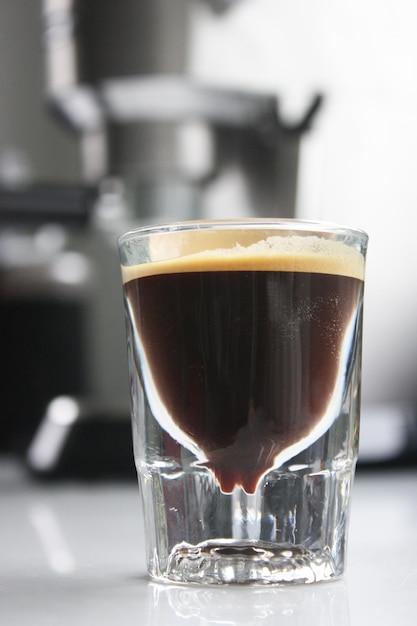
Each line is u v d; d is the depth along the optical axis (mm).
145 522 252
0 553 293
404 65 540
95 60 514
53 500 419
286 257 238
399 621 209
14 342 569
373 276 552
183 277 240
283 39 523
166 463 243
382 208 563
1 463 545
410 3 539
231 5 513
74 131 565
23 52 805
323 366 242
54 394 571
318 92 537
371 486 453
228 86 517
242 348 237
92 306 574
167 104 526
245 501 238
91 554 289
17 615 219
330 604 222
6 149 792
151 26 508
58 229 570
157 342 244
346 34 531
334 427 246
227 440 237
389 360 548
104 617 215
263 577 237
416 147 564
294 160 548
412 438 507
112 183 555
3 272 570
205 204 552
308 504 240
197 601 225
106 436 494
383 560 274
